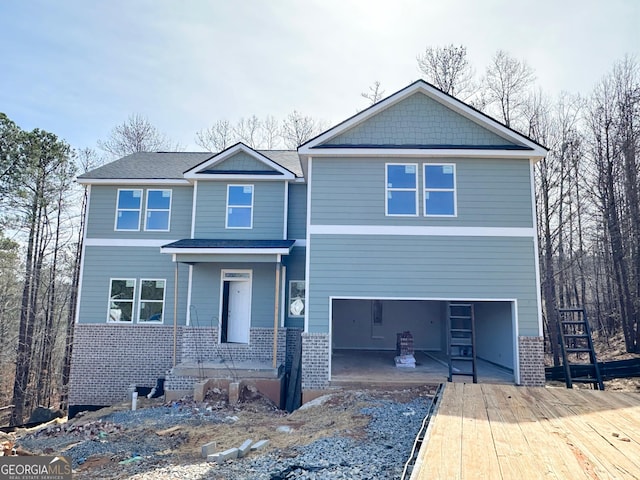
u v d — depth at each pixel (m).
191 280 13.41
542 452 3.80
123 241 13.99
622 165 18.84
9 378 23.41
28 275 20.83
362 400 9.11
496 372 11.07
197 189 13.75
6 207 18.64
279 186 13.77
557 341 19.44
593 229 20.77
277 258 11.84
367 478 4.98
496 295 10.26
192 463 6.29
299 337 13.23
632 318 17.89
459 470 3.31
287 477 5.30
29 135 19.02
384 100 11.04
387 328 16.36
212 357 12.95
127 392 13.16
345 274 10.41
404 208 10.64
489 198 10.63
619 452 3.81
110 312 13.65
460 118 11.15
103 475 6.00
